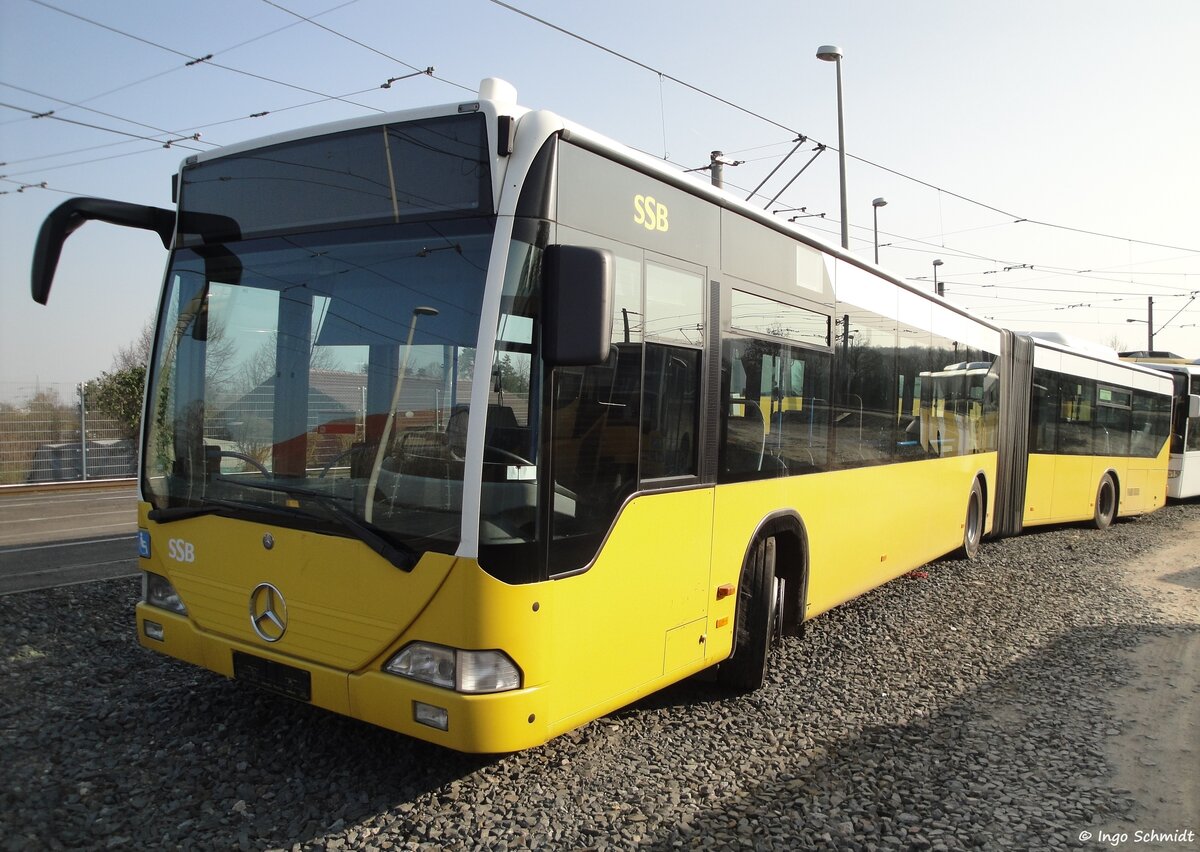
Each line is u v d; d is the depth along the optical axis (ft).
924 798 14.33
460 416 11.75
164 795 12.84
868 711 18.39
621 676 13.92
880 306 25.03
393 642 12.09
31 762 13.66
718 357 16.49
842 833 12.92
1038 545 44.80
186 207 15.23
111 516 48.80
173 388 14.90
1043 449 44.96
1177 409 68.33
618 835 12.43
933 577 33.96
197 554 14.33
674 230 15.24
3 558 32.89
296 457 13.20
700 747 15.88
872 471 24.45
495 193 12.03
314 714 16.07
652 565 14.55
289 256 13.67
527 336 11.96
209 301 14.61
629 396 13.92
